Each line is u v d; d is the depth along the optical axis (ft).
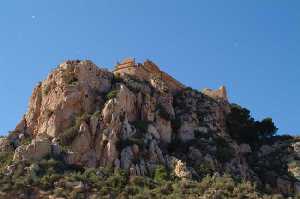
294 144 330.75
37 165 252.42
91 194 242.17
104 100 291.17
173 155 285.64
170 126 299.38
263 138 348.59
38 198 238.07
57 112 283.18
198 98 336.90
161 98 311.27
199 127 311.27
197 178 267.18
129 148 267.80
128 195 244.83
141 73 325.21
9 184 241.35
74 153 264.31
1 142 285.23
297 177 305.32
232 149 305.53
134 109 293.23
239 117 349.00
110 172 257.55
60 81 296.30
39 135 278.26
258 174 307.58
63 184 243.60
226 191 255.70
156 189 249.75
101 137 270.05
